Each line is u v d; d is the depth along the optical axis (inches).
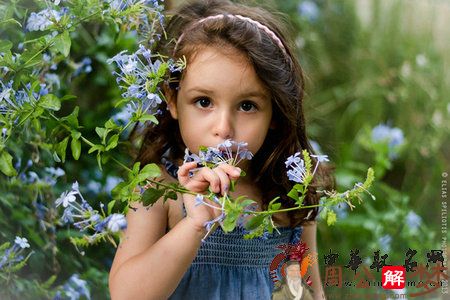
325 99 176.1
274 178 87.4
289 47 86.3
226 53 76.8
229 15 81.5
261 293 83.9
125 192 69.7
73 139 73.6
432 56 187.6
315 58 176.6
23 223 96.6
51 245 101.3
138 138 93.2
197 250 75.6
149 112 80.0
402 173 173.9
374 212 148.3
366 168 158.2
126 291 74.3
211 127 76.0
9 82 75.4
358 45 183.3
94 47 122.0
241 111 77.5
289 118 82.4
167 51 83.6
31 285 94.2
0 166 74.2
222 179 68.7
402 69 181.9
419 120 178.2
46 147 92.0
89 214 68.7
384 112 179.3
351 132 174.4
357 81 180.1
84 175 120.8
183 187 70.4
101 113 124.0
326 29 181.5
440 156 179.5
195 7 87.4
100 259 119.4
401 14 188.9
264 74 77.3
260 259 84.7
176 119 83.1
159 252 73.9
